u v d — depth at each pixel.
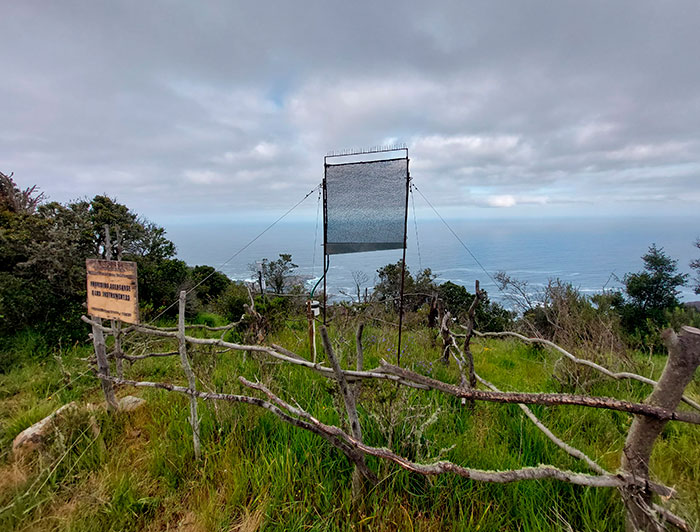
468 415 3.15
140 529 2.14
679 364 1.47
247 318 5.86
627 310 13.81
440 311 6.07
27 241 6.49
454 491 2.17
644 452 1.63
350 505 2.15
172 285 8.02
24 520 2.12
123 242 7.97
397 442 2.50
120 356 3.34
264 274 10.67
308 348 5.15
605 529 1.93
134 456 2.79
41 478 2.43
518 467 2.37
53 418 3.00
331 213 4.02
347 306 7.05
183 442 2.76
